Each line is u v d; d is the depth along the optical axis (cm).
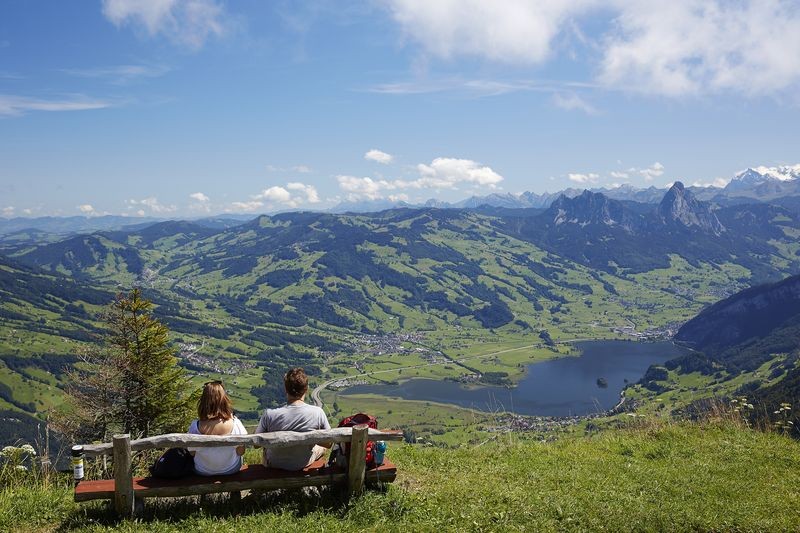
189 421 2556
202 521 853
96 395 2436
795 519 1062
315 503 941
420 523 902
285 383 1002
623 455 1514
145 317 2491
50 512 954
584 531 933
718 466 1408
